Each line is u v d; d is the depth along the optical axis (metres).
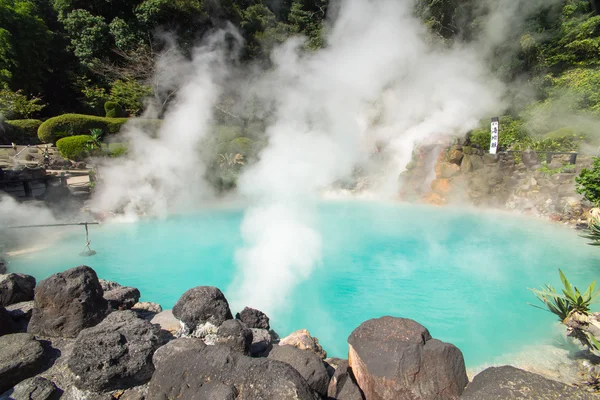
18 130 18.08
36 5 24.81
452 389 2.34
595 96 16.00
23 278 4.37
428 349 2.45
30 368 2.93
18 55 21.95
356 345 2.67
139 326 3.04
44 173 11.62
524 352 3.98
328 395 2.66
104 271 6.56
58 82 24.56
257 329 3.79
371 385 2.49
